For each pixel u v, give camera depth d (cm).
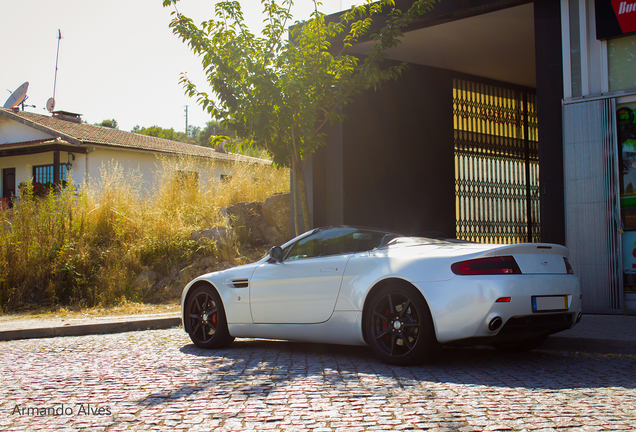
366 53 1081
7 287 1017
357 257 515
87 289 1036
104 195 1248
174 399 373
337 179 1056
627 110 741
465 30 981
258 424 311
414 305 459
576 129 767
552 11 797
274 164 865
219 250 1136
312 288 532
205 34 797
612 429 294
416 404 346
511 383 406
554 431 290
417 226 1139
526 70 1241
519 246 452
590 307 751
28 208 1159
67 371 480
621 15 732
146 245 1135
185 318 635
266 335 570
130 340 679
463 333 435
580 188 762
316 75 792
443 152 1201
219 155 2569
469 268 443
